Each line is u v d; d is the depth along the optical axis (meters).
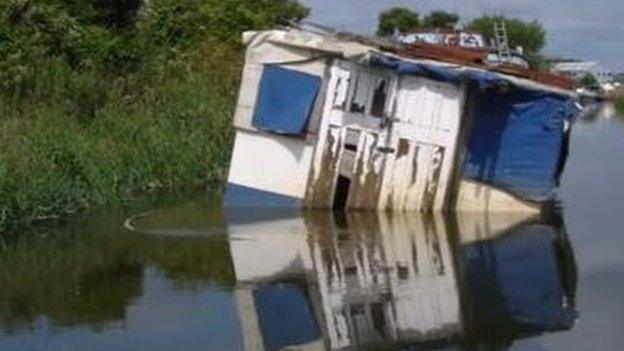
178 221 16.48
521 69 17.88
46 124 19.39
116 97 23.45
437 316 10.33
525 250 13.91
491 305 10.75
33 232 15.84
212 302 11.04
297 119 16.92
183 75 26.45
